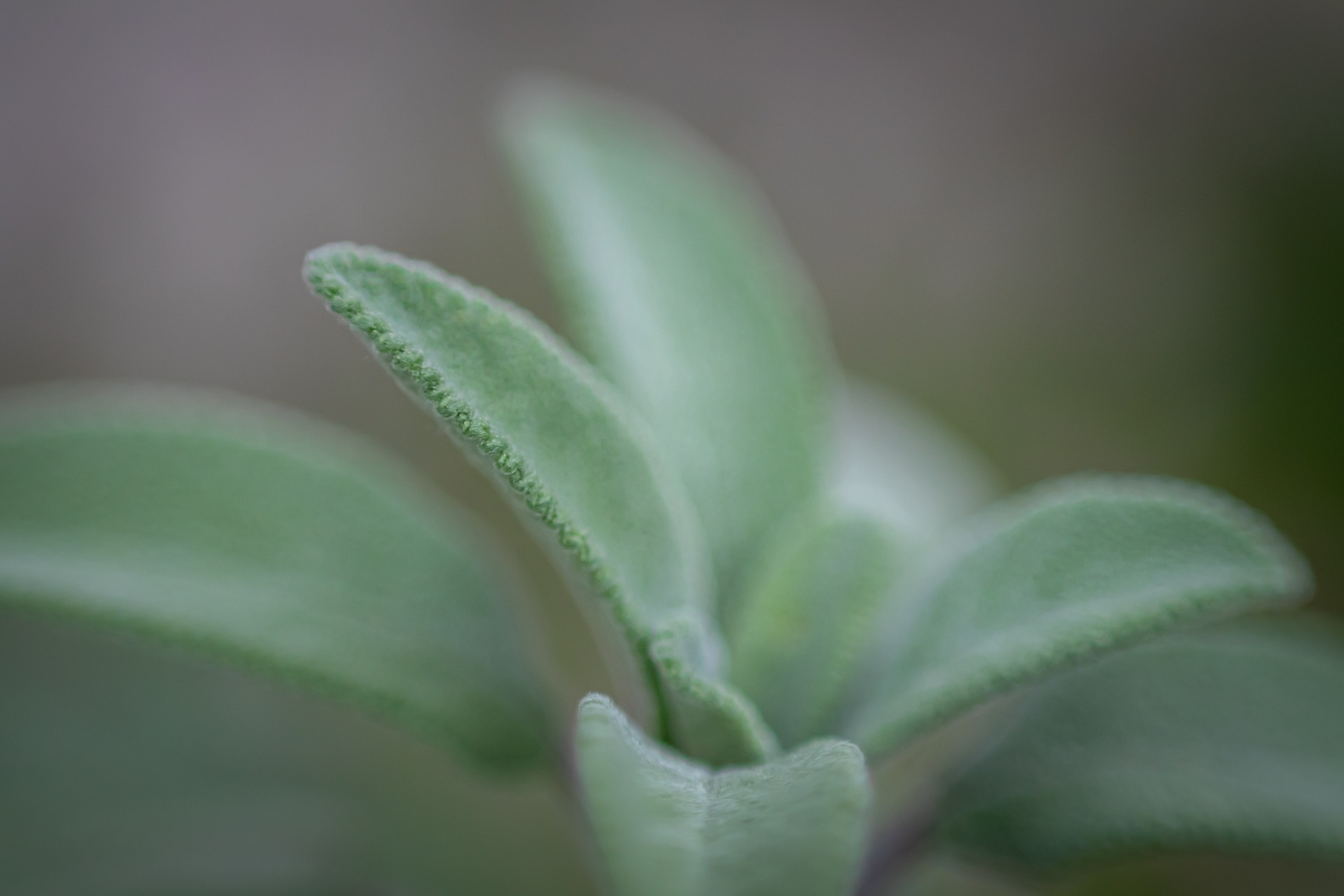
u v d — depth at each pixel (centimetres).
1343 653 21
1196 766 20
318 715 26
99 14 36
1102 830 20
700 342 21
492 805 27
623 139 22
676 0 39
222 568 20
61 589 19
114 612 19
